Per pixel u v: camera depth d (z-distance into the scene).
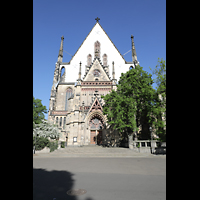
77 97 41.38
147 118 33.00
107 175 10.07
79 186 7.59
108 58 58.62
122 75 35.34
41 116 50.00
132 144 30.50
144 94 29.58
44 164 15.22
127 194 6.43
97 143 39.84
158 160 18.47
